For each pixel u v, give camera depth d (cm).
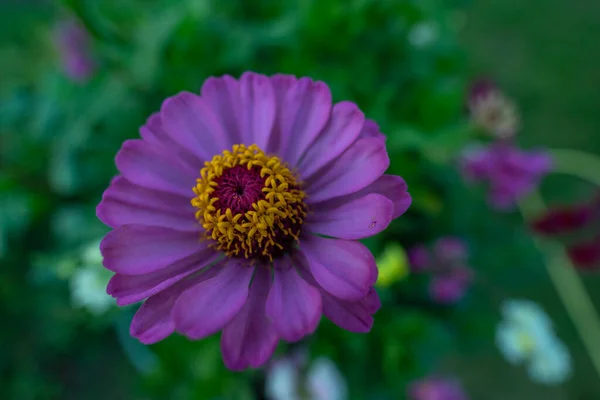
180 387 33
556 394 46
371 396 33
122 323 32
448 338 35
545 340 33
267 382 30
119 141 32
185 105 21
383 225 19
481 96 34
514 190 35
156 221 21
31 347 42
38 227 38
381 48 32
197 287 20
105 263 20
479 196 40
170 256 21
